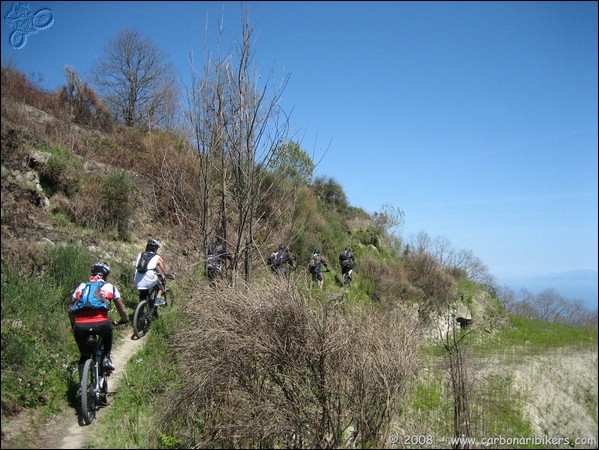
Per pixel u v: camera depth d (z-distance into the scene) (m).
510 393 8.61
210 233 9.14
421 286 18.95
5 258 8.52
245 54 8.48
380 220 27.20
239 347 6.39
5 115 12.53
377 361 6.50
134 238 12.91
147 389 6.86
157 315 9.27
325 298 7.41
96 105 18.53
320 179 27.39
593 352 12.89
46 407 5.93
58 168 12.26
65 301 8.47
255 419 6.07
